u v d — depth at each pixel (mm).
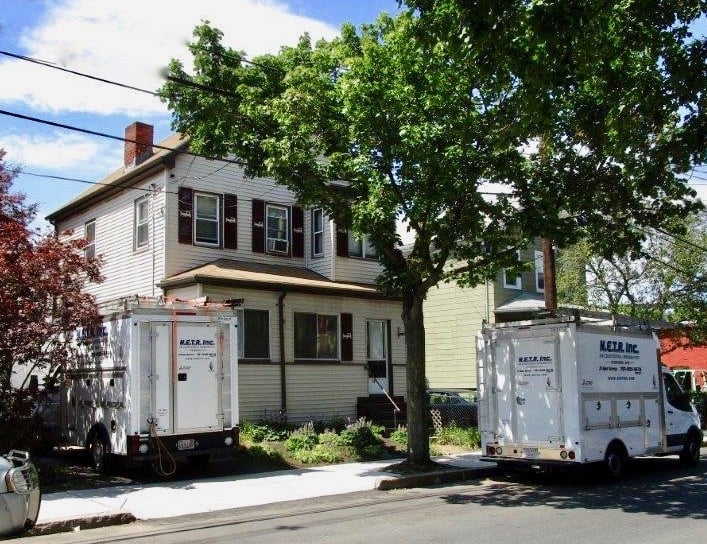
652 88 10516
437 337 33438
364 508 11133
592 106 13117
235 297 20719
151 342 13703
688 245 26531
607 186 14406
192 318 14234
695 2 10125
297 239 24406
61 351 13242
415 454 14867
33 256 12688
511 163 13570
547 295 18281
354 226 14172
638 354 14867
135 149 24875
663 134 12203
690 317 27484
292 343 22000
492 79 11453
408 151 13047
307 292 22156
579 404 13016
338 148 14688
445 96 12953
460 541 8539
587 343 13477
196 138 15758
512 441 13703
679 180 14133
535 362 13586
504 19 9109
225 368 14539
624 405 14203
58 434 14844
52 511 10609
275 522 10062
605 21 9883
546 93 10195
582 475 14719
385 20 15422
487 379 14164
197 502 11719
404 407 24031
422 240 14617
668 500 11461
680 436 15906
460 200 13602
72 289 13273
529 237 14078
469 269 14992
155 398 13594
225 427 14367
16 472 7676
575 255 28109
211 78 15523
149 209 22000
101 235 24391
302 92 13836
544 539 8570
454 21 9664
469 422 22781
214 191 22438
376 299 24453
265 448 16281
